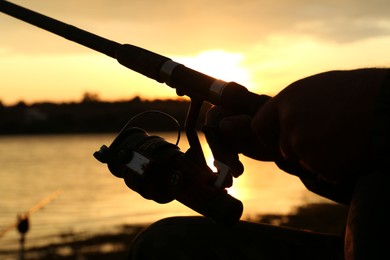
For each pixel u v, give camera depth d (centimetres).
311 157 80
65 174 3894
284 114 82
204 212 115
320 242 133
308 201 1441
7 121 7900
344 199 102
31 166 4578
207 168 118
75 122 7694
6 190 2986
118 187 2962
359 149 75
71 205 2177
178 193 119
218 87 114
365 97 75
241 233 136
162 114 140
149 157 123
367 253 72
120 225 1427
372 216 73
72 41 144
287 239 134
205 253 135
